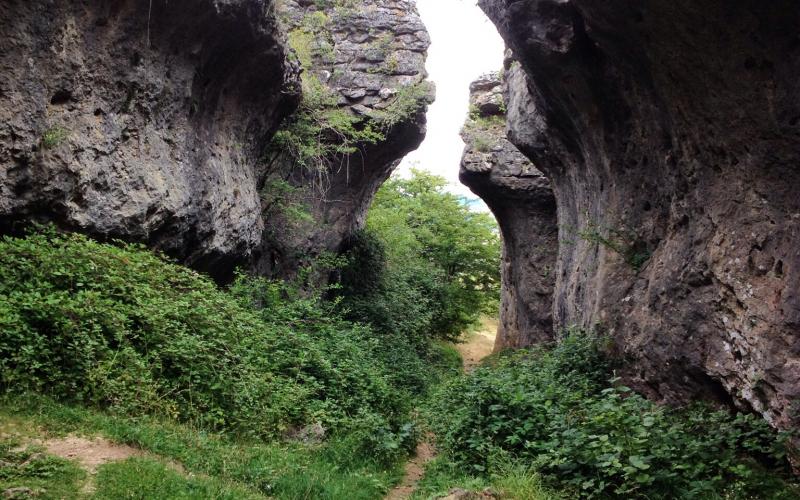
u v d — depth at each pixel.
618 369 10.71
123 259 7.93
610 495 6.38
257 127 14.08
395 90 19.23
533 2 10.64
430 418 10.08
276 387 8.33
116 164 8.89
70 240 7.75
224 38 10.89
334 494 6.31
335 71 19.42
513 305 23.89
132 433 5.85
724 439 7.06
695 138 8.55
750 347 7.40
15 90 7.32
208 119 11.86
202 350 7.60
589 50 10.77
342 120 17.42
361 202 21.56
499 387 8.81
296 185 18.48
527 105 16.41
